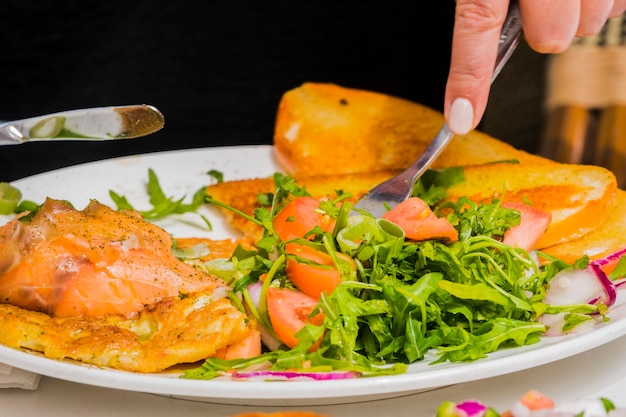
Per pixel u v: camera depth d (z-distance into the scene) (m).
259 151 0.77
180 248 0.63
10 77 0.98
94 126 0.58
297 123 0.76
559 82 0.84
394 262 0.57
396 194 0.64
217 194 0.70
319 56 1.02
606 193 0.65
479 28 0.61
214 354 0.54
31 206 0.68
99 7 1.00
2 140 0.58
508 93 0.85
